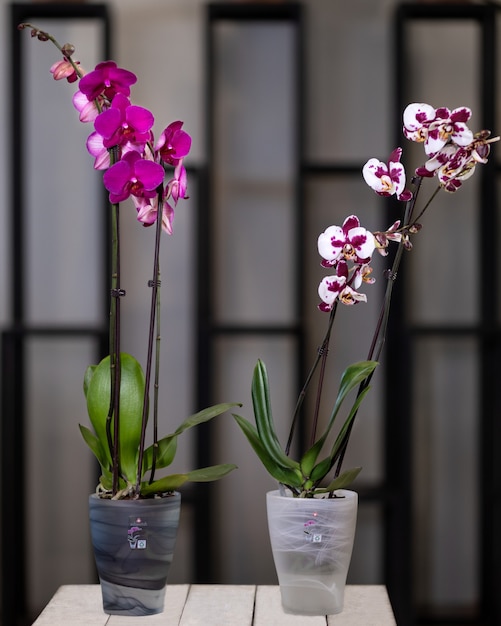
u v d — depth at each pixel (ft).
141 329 10.89
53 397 10.89
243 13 10.24
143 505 4.56
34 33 4.75
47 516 10.86
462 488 10.91
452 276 10.88
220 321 10.90
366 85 10.87
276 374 10.87
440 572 10.87
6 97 10.82
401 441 10.08
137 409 4.82
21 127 10.31
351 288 4.64
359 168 10.23
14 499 10.08
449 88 10.91
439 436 10.91
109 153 4.75
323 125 10.87
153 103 10.89
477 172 10.79
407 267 10.36
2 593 10.00
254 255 10.93
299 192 10.10
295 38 10.20
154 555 4.63
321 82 10.87
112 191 4.47
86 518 10.86
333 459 4.83
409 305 10.46
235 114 10.91
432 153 4.50
